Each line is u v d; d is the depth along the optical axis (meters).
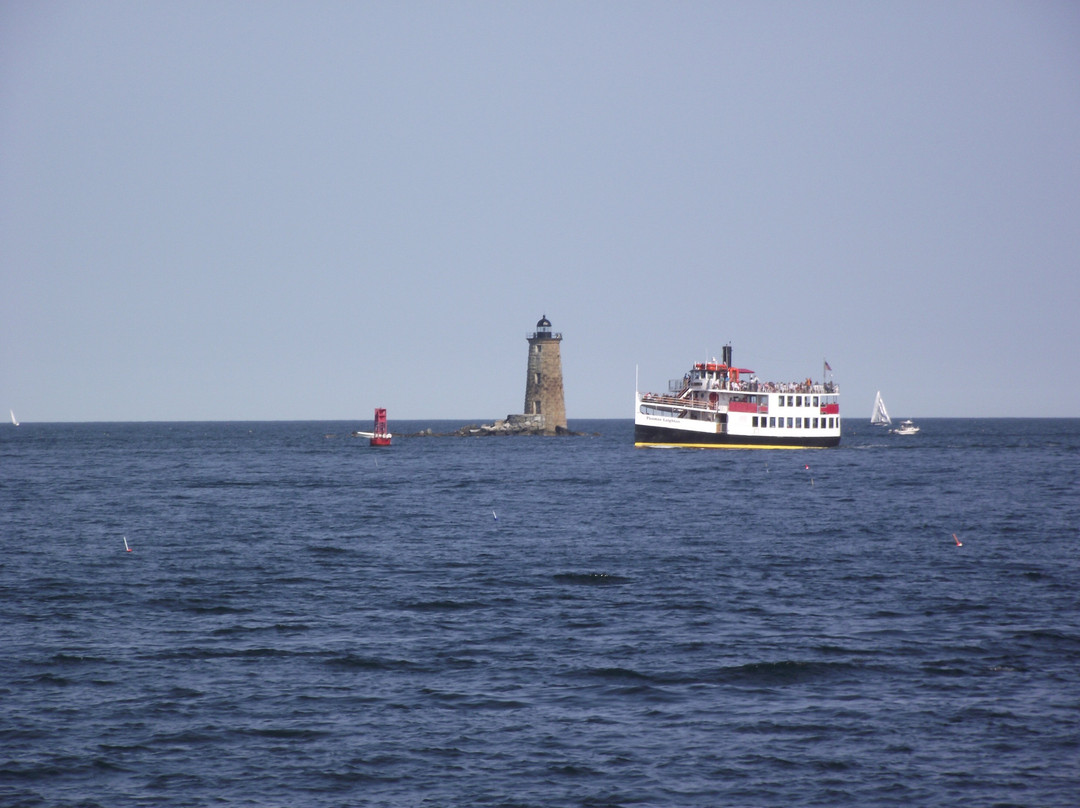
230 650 160.38
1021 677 145.00
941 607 191.75
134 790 109.69
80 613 187.62
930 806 105.81
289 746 120.75
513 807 106.06
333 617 184.25
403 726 126.81
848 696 137.38
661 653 158.12
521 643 164.62
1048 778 111.56
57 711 131.38
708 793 108.88
